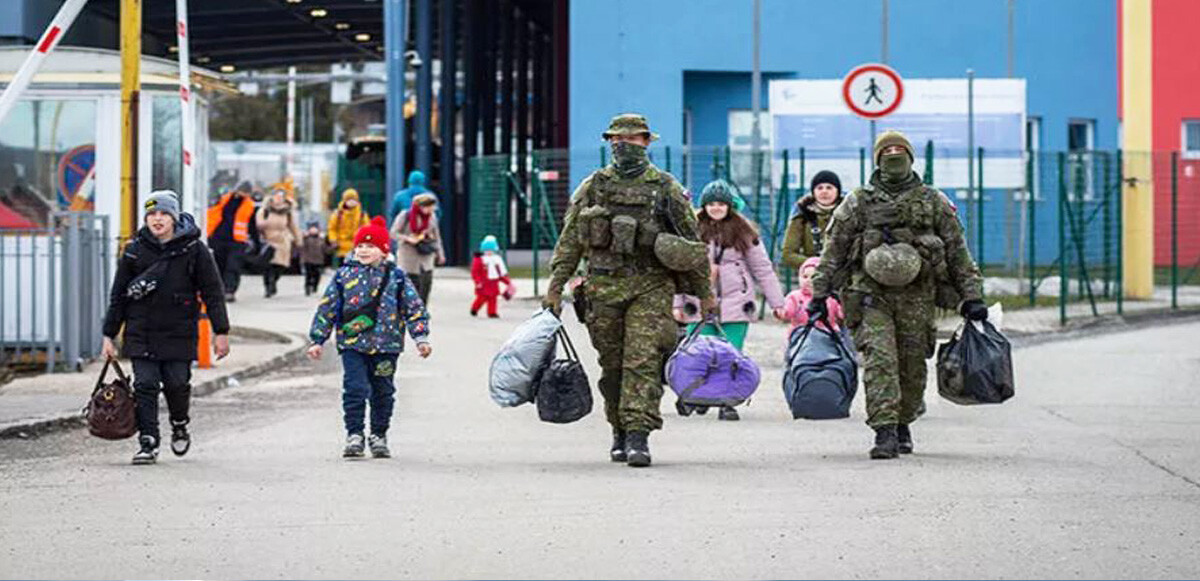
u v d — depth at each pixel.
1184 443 19.19
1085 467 17.11
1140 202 43.50
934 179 44.34
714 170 43.56
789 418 22.08
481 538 13.31
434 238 40.59
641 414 17.20
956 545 12.81
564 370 17.80
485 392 25.86
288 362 31.62
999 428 20.80
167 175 35.69
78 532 13.82
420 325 18.56
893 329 17.91
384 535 13.52
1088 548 12.69
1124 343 33.88
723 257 22.28
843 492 15.44
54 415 21.84
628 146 17.31
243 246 47.38
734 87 59.34
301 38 81.50
